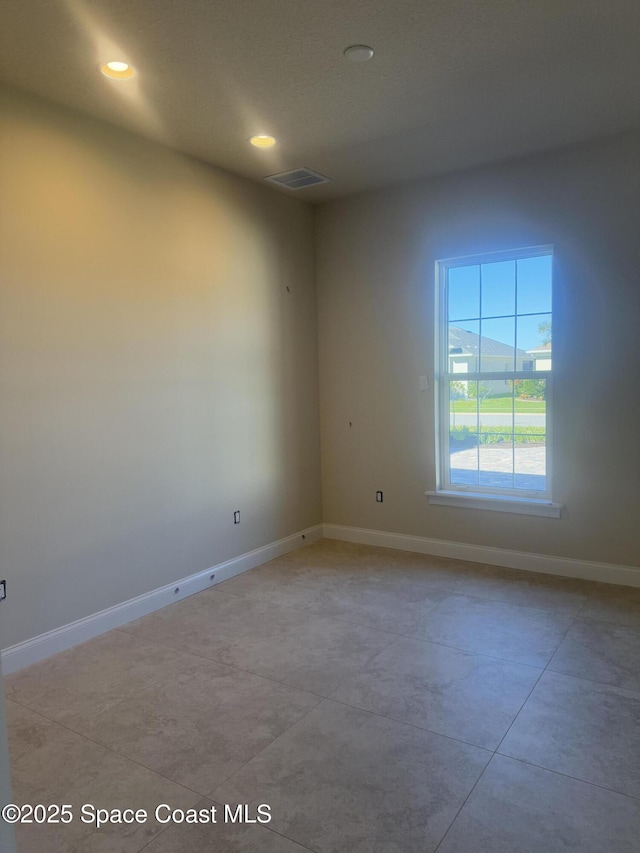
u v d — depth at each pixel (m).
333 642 3.02
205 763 2.09
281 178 4.14
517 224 3.92
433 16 2.30
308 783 1.98
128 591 3.37
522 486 4.16
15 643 2.82
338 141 3.52
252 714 2.39
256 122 3.23
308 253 4.76
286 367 4.55
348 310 4.71
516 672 2.68
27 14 2.21
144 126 3.26
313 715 2.37
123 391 3.32
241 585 3.90
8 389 2.77
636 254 3.56
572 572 3.90
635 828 1.75
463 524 4.32
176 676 2.71
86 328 3.11
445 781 1.97
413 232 4.34
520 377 4.10
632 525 3.70
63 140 2.99
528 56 2.62
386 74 2.75
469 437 4.36
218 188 3.91
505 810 1.83
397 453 4.58
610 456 3.73
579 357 3.78
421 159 3.84
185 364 3.70
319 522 4.97
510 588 3.72
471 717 2.33
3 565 2.77
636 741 2.16
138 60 2.57
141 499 3.44
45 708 2.47
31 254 2.86
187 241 3.69
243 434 4.16
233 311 4.05
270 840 1.74
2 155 2.74
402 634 3.09
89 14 2.22
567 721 2.29
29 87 2.79
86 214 3.10
